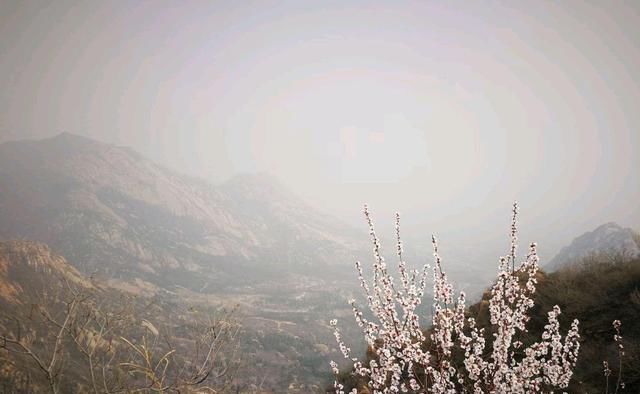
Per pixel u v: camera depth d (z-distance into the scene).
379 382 6.24
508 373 6.20
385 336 6.37
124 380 7.38
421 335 6.44
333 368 6.59
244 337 98.62
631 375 7.60
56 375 7.43
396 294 6.48
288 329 130.00
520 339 9.45
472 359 6.59
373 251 6.57
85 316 8.34
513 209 6.95
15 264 82.50
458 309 6.83
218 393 8.20
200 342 9.02
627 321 8.89
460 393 7.42
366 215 6.63
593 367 8.21
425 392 6.45
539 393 6.78
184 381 7.80
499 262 6.87
